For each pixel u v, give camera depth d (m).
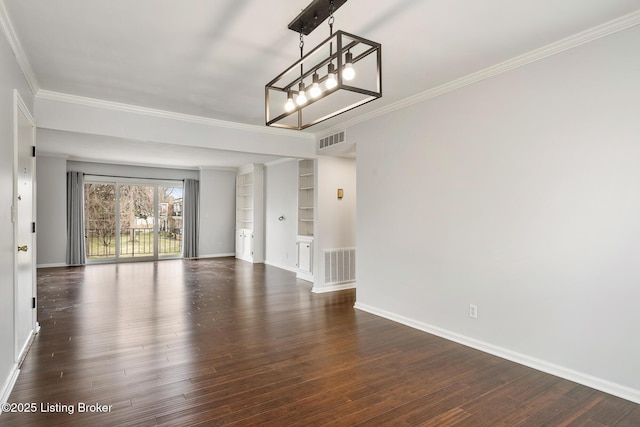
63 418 2.14
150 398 2.39
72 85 3.55
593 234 2.60
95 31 2.54
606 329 2.54
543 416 2.23
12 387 2.50
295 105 2.51
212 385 2.59
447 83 3.55
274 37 2.65
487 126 3.27
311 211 6.85
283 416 2.20
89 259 8.43
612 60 2.51
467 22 2.46
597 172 2.58
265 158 8.02
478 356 3.17
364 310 4.64
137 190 9.02
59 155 7.65
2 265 2.33
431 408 2.31
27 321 3.27
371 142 4.59
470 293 3.41
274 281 6.55
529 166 2.96
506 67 3.10
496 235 3.20
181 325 3.97
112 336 3.58
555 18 2.41
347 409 2.29
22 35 2.57
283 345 3.40
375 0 2.19
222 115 4.60
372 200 4.56
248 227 9.48
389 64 3.12
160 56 2.94
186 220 9.51
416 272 3.96
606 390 2.53
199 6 2.24
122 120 4.16
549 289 2.85
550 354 2.84
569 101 2.73
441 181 3.69
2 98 2.33
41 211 7.64
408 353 3.24
